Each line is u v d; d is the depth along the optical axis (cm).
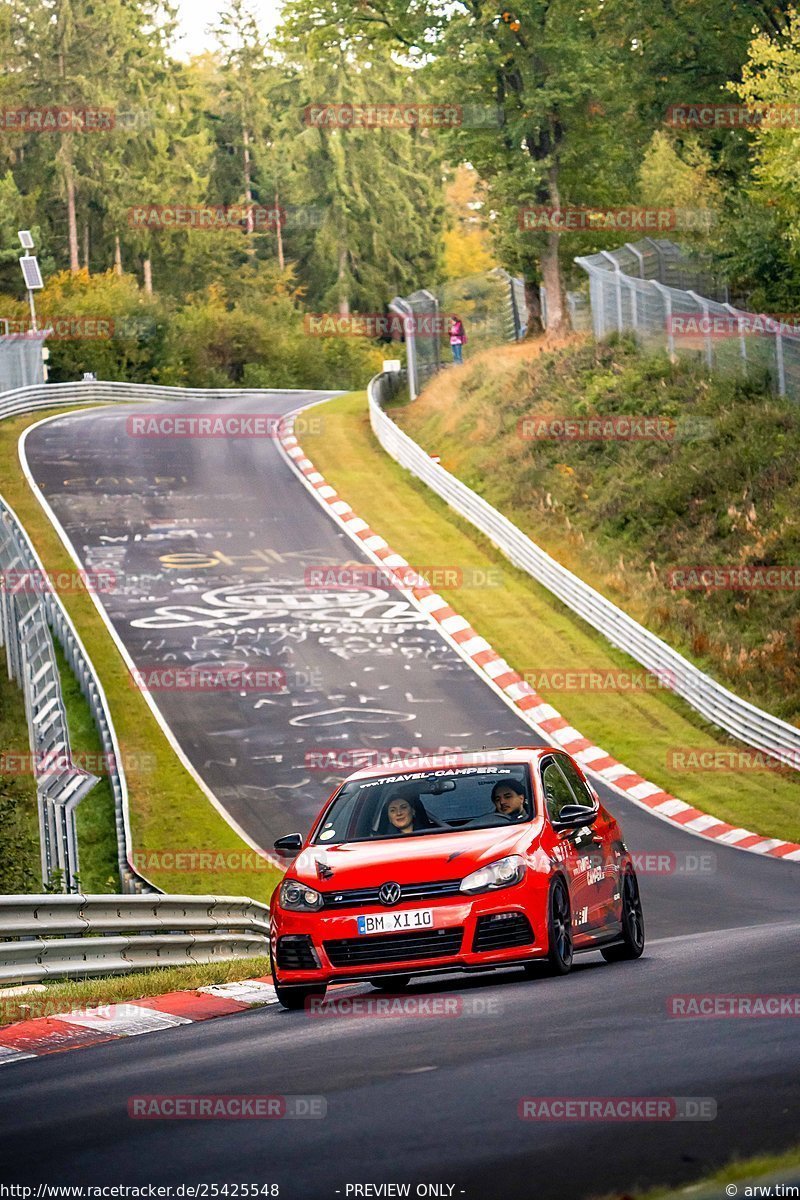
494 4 6562
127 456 6519
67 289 10956
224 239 13662
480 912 1202
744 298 6275
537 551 4884
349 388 13162
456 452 6206
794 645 4184
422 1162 591
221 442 6800
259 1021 1159
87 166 12588
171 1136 689
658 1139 596
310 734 3762
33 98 12481
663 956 1426
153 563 5059
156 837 3234
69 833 2534
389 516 5578
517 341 7550
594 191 7200
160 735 3759
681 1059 766
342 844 1298
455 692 4069
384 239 14238
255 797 3422
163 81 13888
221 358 11869
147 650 4303
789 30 5600
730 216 6228
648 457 5384
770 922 2173
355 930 1207
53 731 2708
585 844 1363
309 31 7150
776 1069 720
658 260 6194
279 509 5706
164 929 1781
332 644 4369
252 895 2911
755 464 4997
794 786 3525
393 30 7031
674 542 4884
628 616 4378
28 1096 847
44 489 5941
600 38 6944
